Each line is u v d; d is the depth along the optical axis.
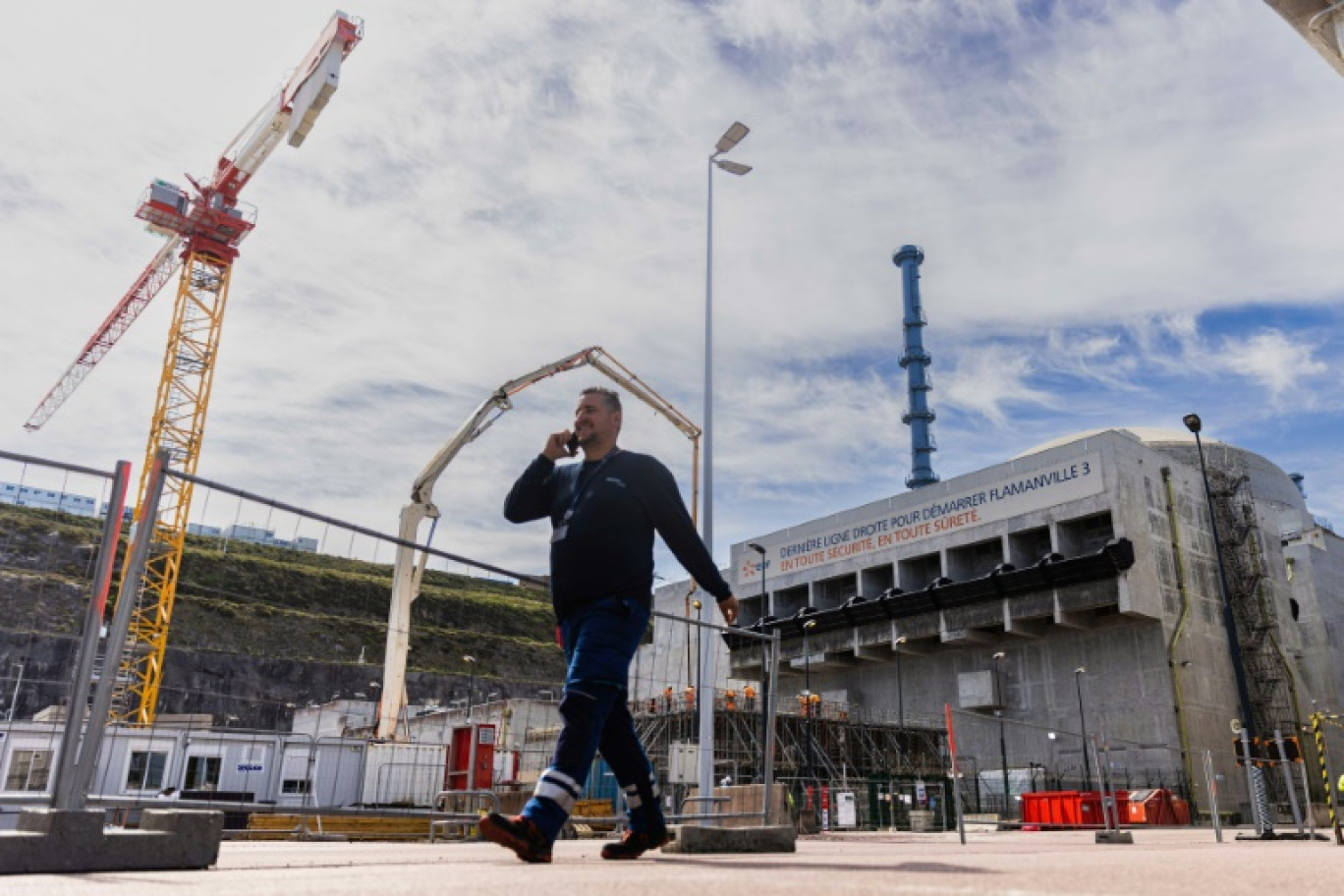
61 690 67.44
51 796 3.80
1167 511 55.28
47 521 86.50
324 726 60.09
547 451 3.94
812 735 53.41
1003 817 43.59
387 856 4.57
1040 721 54.44
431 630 116.56
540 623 135.50
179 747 26.09
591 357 46.12
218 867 3.59
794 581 69.81
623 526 3.57
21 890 1.86
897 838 18.48
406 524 39.16
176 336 58.81
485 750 21.92
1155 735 49.31
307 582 115.25
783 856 4.53
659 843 3.86
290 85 58.19
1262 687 53.69
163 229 60.75
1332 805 12.10
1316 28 14.41
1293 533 72.06
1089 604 51.00
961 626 56.50
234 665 89.12
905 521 63.16
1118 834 13.29
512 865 3.14
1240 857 4.04
